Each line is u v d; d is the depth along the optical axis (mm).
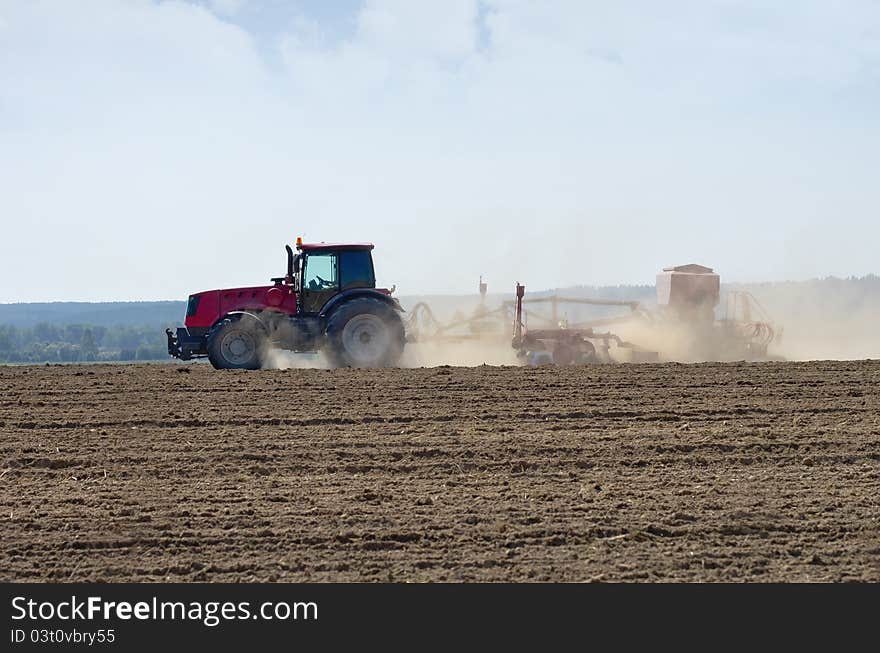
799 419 28016
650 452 24422
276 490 21406
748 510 19781
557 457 23969
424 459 23891
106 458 24062
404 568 17125
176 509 20031
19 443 25688
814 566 17141
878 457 23953
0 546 18047
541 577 16734
